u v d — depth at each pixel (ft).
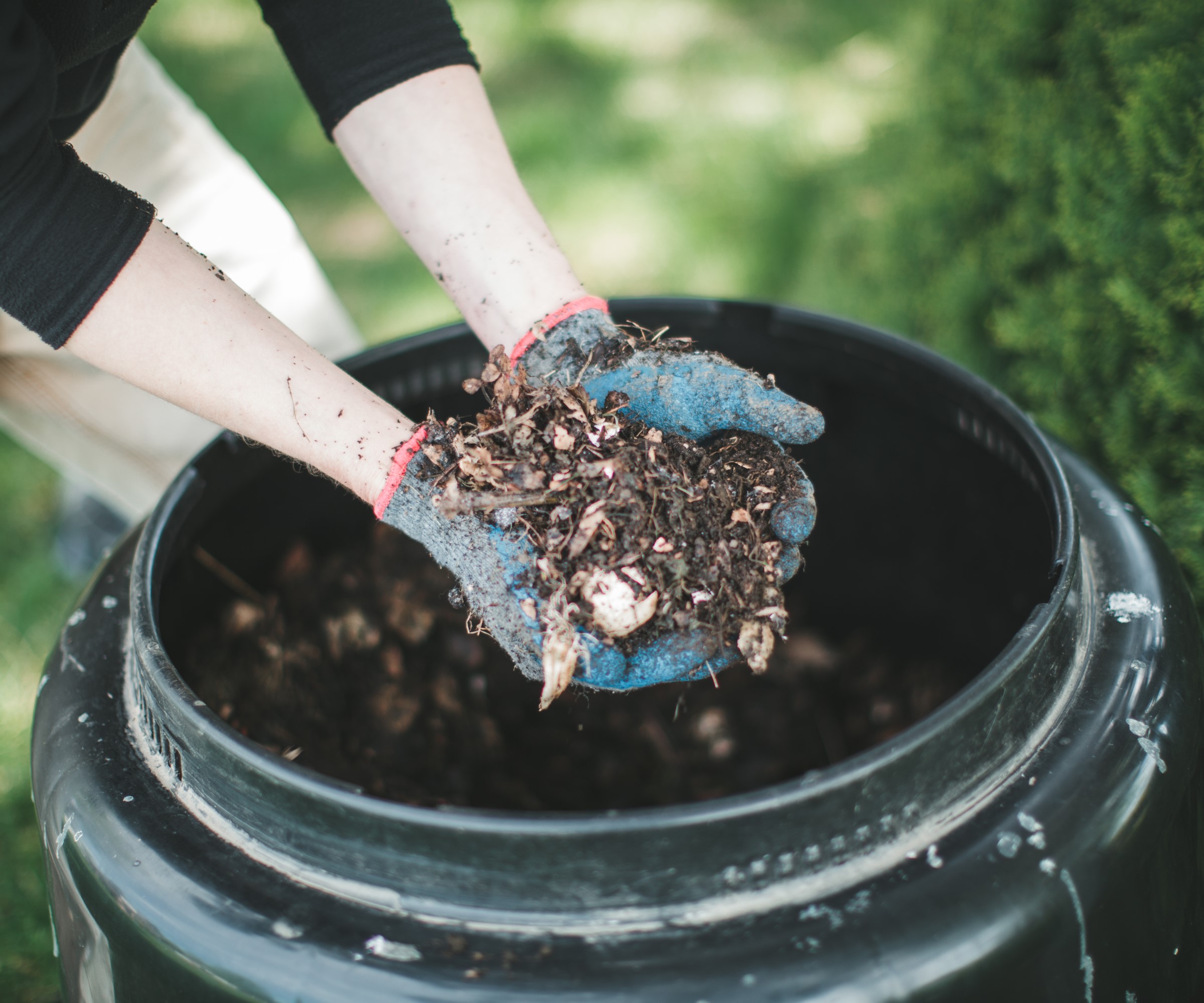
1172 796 2.49
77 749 2.65
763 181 7.16
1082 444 4.06
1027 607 3.36
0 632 4.75
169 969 2.37
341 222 7.27
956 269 4.54
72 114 3.07
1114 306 3.84
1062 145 3.96
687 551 2.64
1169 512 3.69
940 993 2.26
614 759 3.88
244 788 2.41
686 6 9.28
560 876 2.30
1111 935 2.39
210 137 4.03
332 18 3.03
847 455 3.58
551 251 3.01
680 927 2.31
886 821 2.36
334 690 3.61
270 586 3.45
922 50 5.04
